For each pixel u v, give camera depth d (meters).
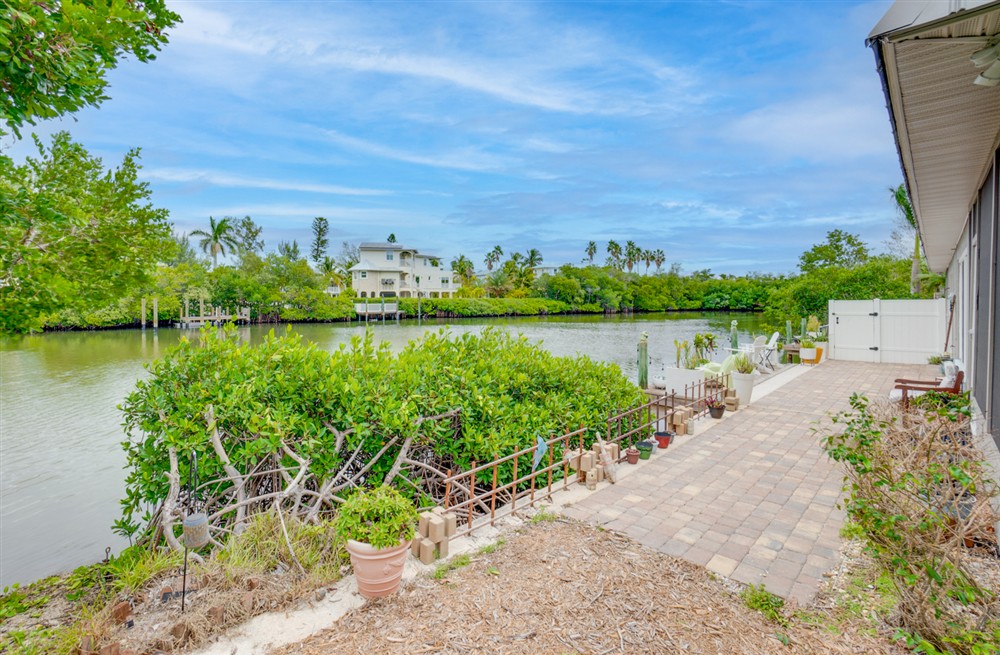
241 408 4.22
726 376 9.04
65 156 5.18
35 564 5.56
